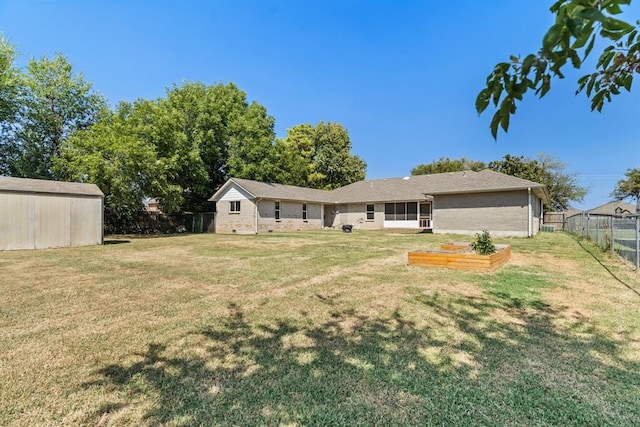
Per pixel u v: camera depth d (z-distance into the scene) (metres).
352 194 27.36
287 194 23.66
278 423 2.26
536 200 20.33
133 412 2.38
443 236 17.55
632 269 7.61
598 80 1.61
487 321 4.20
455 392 2.61
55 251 11.79
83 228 13.83
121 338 3.72
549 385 2.70
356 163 40.00
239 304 5.02
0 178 12.68
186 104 24.25
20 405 2.46
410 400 2.51
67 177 19.12
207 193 25.39
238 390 2.66
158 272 7.57
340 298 5.31
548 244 13.16
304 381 2.79
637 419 2.27
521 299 5.17
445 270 7.54
